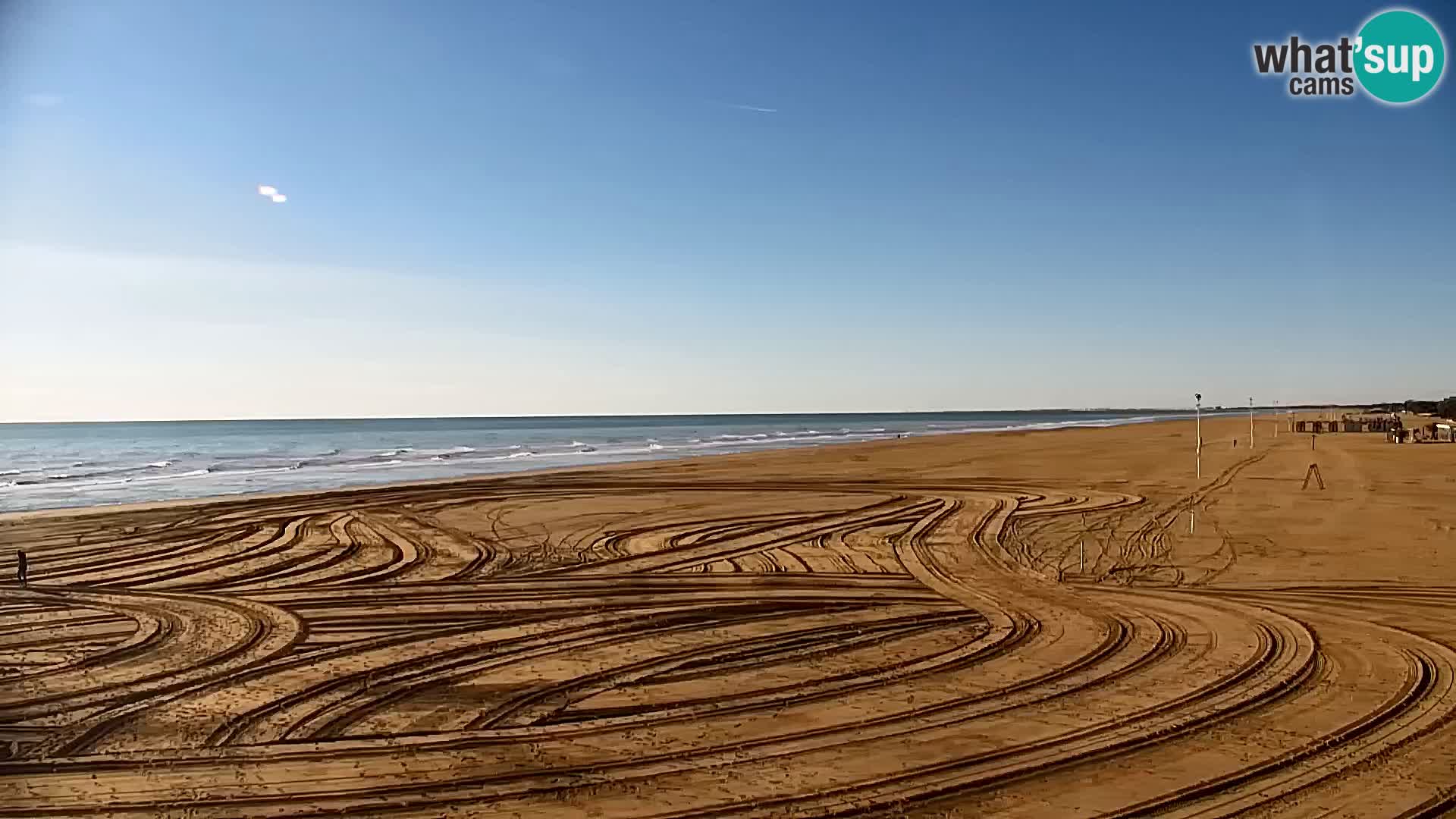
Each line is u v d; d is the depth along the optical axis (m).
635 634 14.34
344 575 19.25
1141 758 9.02
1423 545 20.48
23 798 8.31
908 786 8.39
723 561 20.58
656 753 9.25
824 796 8.21
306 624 15.05
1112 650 12.96
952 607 15.91
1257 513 25.62
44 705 11.07
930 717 10.27
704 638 14.06
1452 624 14.13
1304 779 8.48
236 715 10.68
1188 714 10.21
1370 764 8.80
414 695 11.44
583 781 8.58
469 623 15.12
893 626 14.65
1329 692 10.97
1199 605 15.67
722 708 10.68
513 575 19.20
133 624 15.04
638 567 19.97
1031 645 13.31
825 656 12.98
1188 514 25.95
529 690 11.55
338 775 8.77
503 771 8.82
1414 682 11.29
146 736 10.04
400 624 15.04
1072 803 8.02
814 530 24.75
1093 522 25.08
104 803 8.19
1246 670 11.86
